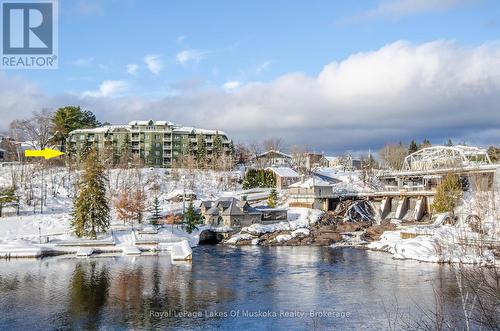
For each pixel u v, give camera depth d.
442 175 129.38
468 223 75.56
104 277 57.59
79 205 83.81
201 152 159.12
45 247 76.19
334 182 154.50
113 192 114.94
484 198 83.56
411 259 71.25
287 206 120.62
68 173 129.75
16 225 88.75
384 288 51.25
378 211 121.38
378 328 37.03
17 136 151.62
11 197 96.69
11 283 53.88
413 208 120.56
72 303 45.34
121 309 43.38
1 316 41.25
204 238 95.25
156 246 80.69
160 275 59.06
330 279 56.62
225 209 103.50
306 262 69.75
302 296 48.19
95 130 164.25
